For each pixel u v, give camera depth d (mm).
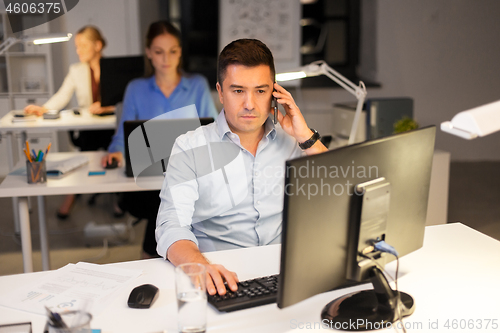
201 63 5398
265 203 1564
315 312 1063
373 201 994
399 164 1051
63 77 4895
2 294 1142
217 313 1057
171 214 1438
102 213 3857
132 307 1079
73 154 2832
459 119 932
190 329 952
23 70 4773
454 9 5230
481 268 1291
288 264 904
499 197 4168
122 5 4934
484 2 5242
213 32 5328
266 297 1096
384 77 5332
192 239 1348
